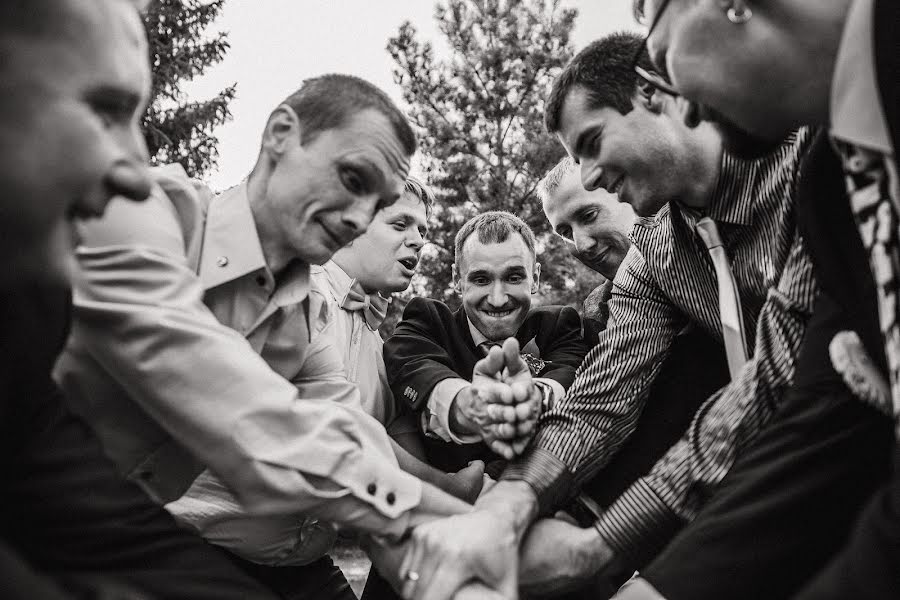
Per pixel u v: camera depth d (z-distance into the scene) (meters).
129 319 1.43
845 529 1.40
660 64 1.26
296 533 1.84
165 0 14.33
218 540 1.77
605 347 2.15
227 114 14.29
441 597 1.65
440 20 15.68
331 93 1.61
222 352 1.46
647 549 1.85
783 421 1.50
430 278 13.98
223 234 1.68
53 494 1.24
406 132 1.64
